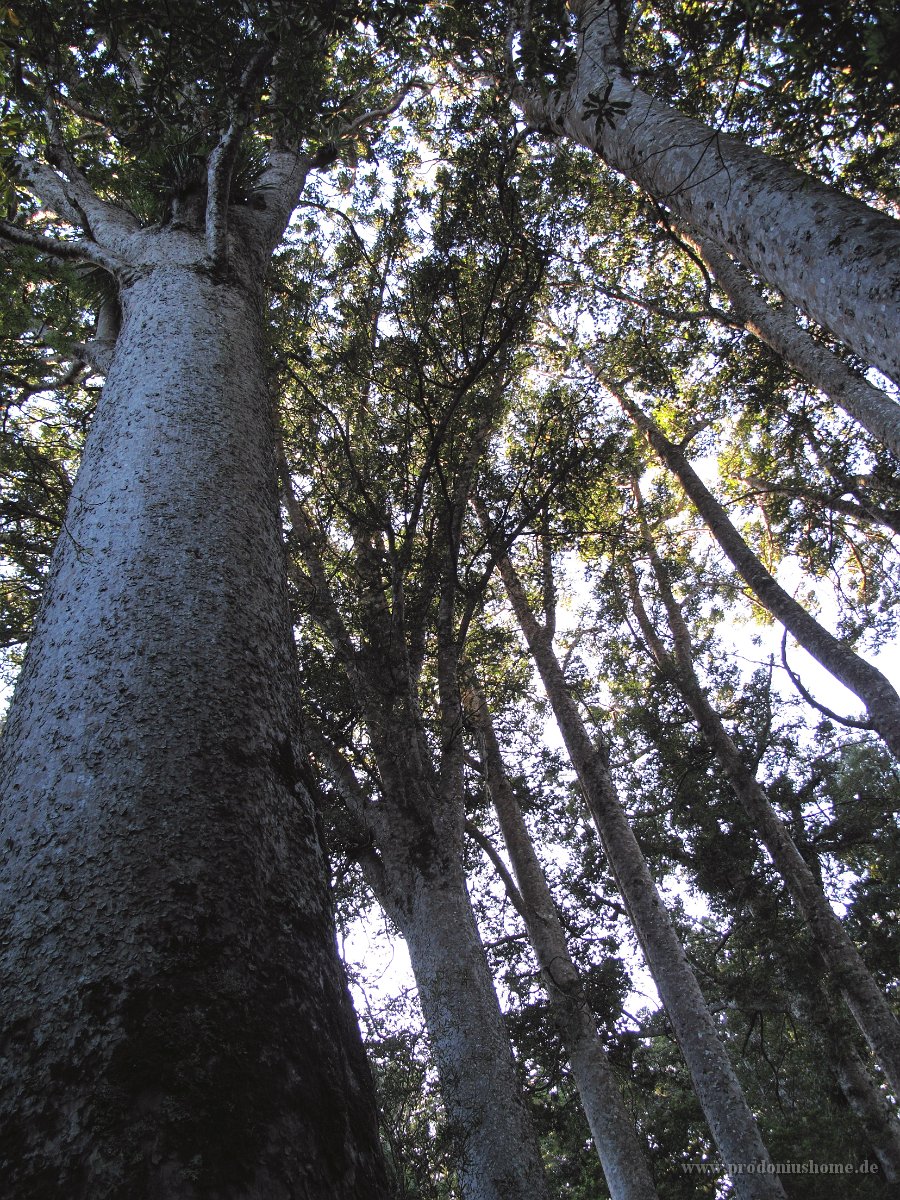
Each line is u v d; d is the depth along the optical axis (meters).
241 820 1.80
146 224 5.43
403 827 6.96
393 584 7.98
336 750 7.89
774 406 13.27
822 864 13.75
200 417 3.02
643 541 14.60
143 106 5.07
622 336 13.67
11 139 5.37
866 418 7.77
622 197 12.07
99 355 4.95
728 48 4.20
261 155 6.51
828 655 10.62
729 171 4.41
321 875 1.94
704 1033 9.45
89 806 1.75
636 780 15.12
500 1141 5.49
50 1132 1.21
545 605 12.87
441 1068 5.93
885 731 9.60
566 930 11.77
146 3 4.68
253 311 4.07
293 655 2.52
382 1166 1.48
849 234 3.55
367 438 9.47
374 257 10.40
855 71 3.38
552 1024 10.14
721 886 13.51
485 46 7.80
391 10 5.00
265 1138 1.27
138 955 1.47
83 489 2.81
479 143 8.80
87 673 2.07
